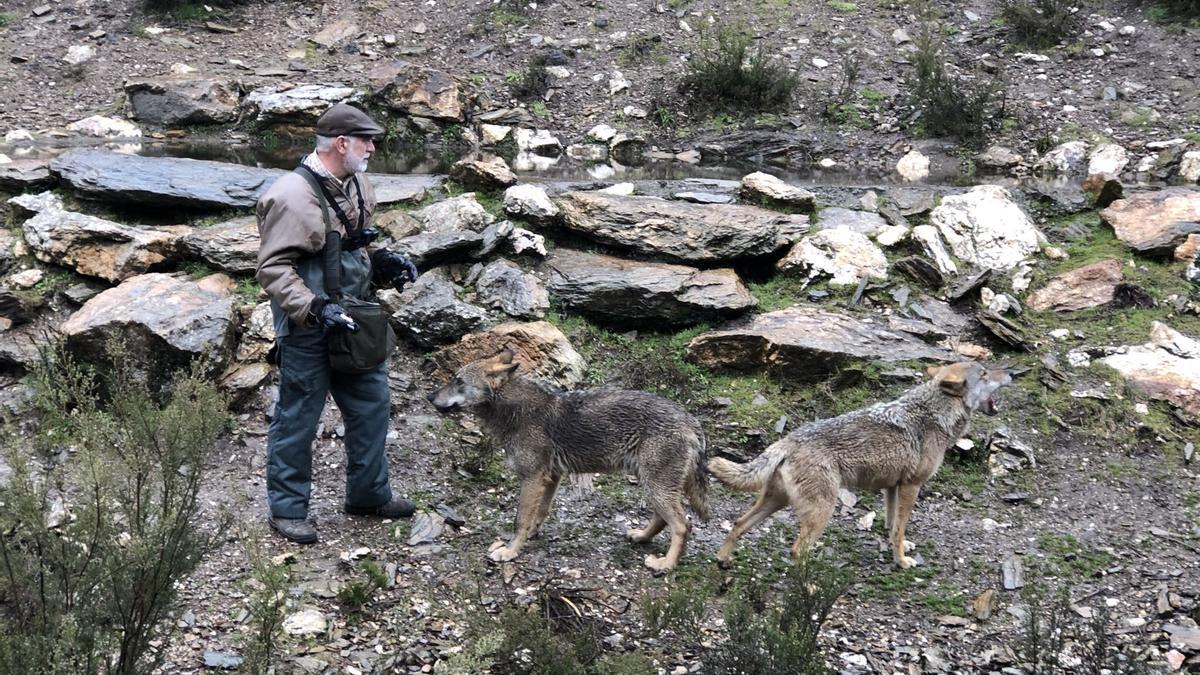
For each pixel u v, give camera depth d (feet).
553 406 17.25
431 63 40.93
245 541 14.06
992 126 36.29
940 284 24.58
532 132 36.99
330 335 16.57
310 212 15.98
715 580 16.05
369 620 15.55
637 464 17.15
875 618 16.51
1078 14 42.47
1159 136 34.60
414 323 22.62
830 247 25.26
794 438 17.12
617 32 42.80
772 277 25.40
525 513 17.30
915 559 17.98
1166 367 22.15
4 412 14.90
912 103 37.70
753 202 27.61
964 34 42.16
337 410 21.06
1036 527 18.81
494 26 43.04
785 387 22.00
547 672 13.99
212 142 35.47
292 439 17.11
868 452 17.12
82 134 35.50
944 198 27.04
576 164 34.53
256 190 26.86
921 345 22.62
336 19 43.75
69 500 15.96
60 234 24.16
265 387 21.27
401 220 25.55
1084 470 20.11
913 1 44.27
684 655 15.19
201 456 13.16
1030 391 21.66
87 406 14.29
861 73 40.22
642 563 17.49
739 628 14.32
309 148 35.09
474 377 17.12
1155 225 26.03
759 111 38.45
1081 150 33.96
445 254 23.99
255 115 36.65
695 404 21.59
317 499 18.70
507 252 24.79
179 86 36.96
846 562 17.89
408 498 18.81
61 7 43.39
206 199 26.11
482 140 36.81
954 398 17.72
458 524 18.21
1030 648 14.96
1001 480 19.85
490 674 14.32
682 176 32.45
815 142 36.40
